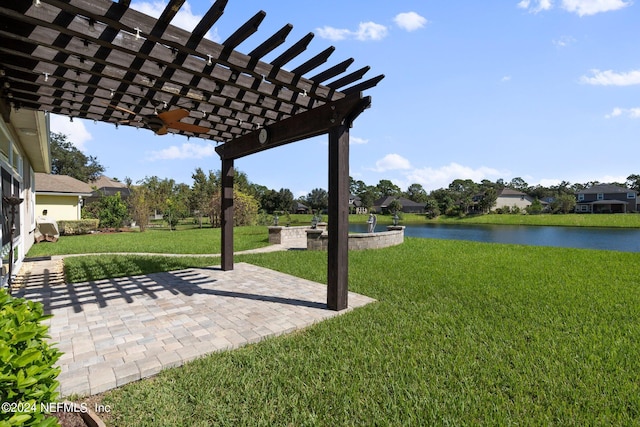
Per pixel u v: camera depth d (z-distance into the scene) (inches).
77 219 687.1
